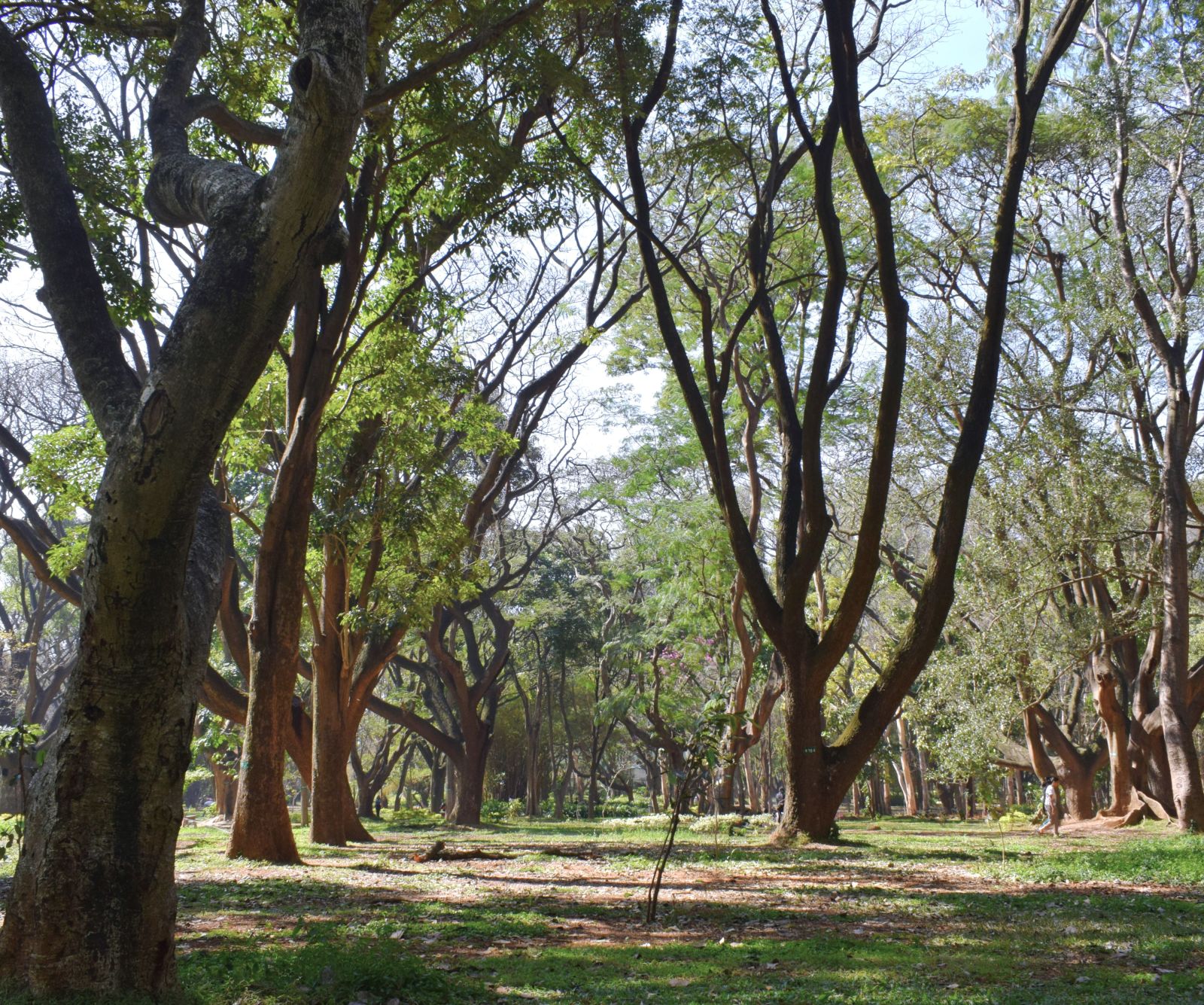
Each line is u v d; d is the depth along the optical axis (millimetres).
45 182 6625
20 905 5426
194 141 15422
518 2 11984
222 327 5383
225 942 8258
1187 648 22422
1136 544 26016
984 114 25297
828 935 8922
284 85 13820
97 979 5344
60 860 5391
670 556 32281
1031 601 25094
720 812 32094
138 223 15664
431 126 13516
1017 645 24781
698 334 29656
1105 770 37406
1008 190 17016
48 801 5457
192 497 5441
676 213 25156
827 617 35125
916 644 18188
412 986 6312
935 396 25406
